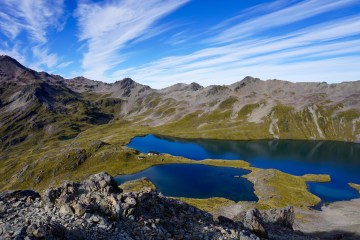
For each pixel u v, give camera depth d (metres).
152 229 24.81
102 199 26.50
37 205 25.11
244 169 156.25
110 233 22.02
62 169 166.12
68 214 23.31
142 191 31.41
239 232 30.78
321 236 73.81
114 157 173.50
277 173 140.00
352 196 118.75
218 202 99.19
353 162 186.38
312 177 145.12
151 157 176.62
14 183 160.88
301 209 98.62
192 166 162.62
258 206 93.19
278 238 42.84
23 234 17.78
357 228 79.75
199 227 29.31
